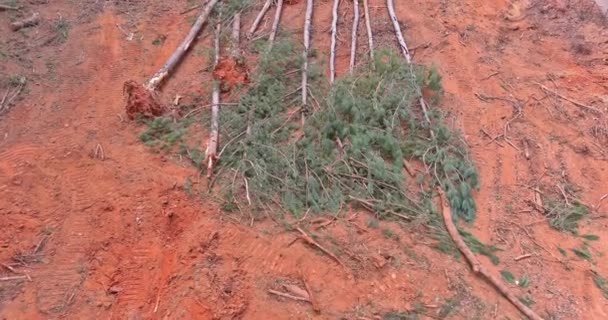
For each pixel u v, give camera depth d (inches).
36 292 194.9
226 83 271.9
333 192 225.5
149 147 245.0
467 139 259.0
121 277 200.2
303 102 262.1
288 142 245.1
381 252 206.8
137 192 225.8
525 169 249.3
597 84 293.0
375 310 191.3
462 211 227.5
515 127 267.9
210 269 201.2
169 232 213.5
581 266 213.6
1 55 286.5
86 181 230.7
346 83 262.8
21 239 210.1
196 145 245.6
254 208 219.1
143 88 260.8
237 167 233.6
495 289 201.5
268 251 206.4
